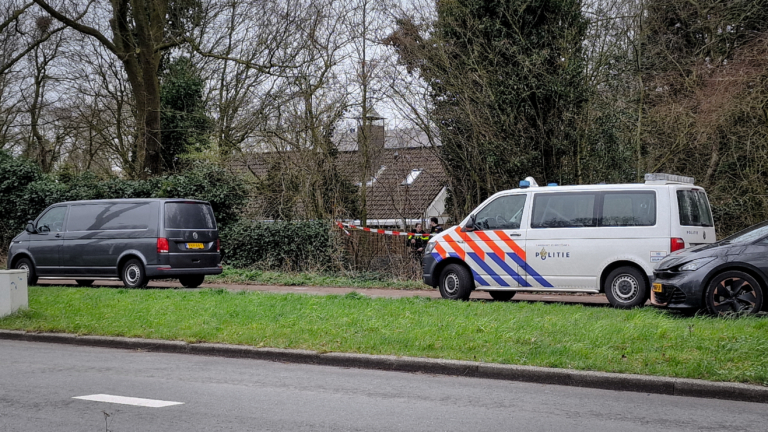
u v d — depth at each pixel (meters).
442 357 7.81
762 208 17.45
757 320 9.25
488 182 18.22
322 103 21.06
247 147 24.14
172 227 16.52
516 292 15.05
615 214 12.37
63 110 31.50
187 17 26.94
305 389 6.86
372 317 10.22
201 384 7.09
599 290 12.41
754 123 17.39
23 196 24.00
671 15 20.08
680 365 7.04
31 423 5.58
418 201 18.91
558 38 18.11
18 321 10.71
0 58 29.09
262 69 25.30
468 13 18.27
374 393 6.68
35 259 17.72
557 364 7.31
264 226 20.41
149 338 9.41
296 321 10.06
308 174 20.30
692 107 18.00
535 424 5.55
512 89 17.84
